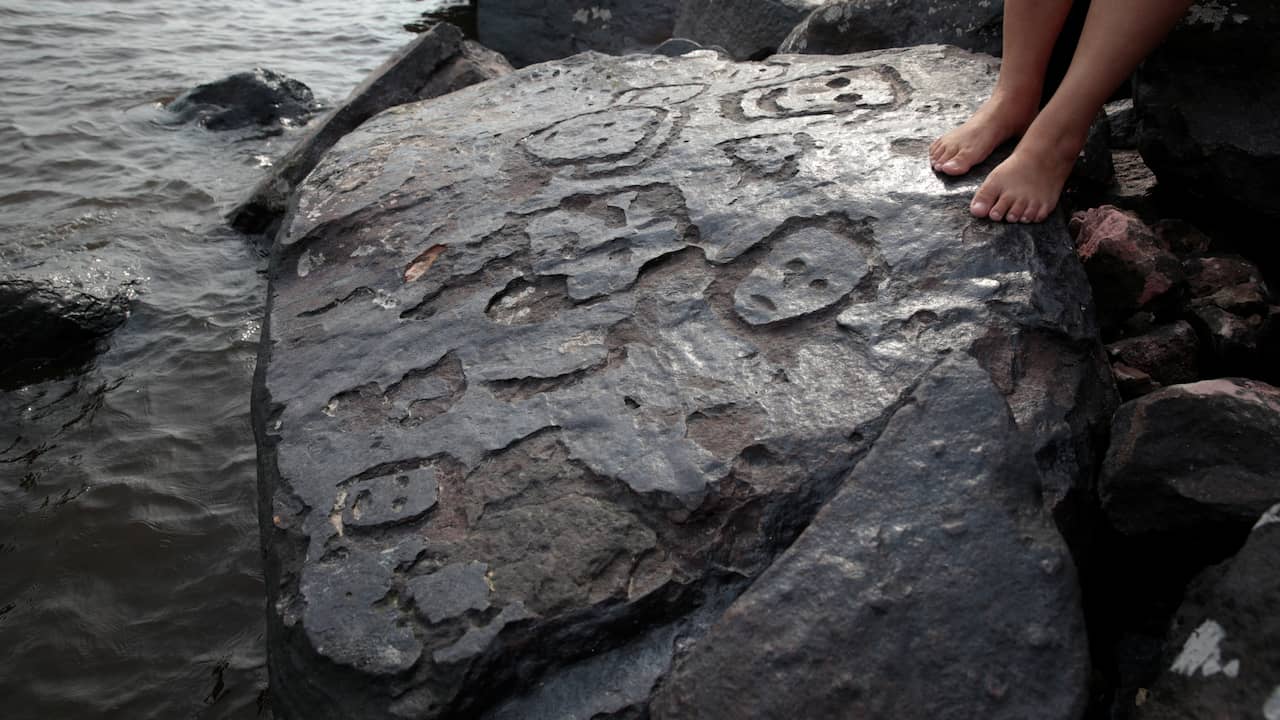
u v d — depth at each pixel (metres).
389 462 1.71
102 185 4.01
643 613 1.42
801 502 1.49
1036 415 1.54
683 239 2.07
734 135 2.43
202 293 3.24
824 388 1.64
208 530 2.22
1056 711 1.13
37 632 1.95
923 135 2.23
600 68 3.13
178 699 1.82
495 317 2.00
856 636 1.22
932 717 1.15
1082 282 1.83
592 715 1.34
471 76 4.06
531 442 1.67
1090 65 1.87
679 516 1.50
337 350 2.03
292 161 3.77
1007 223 1.88
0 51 5.60
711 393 1.68
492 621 1.40
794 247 1.96
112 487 2.34
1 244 3.45
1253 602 1.17
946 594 1.23
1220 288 2.09
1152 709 1.21
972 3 2.94
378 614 1.45
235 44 6.37
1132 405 1.55
